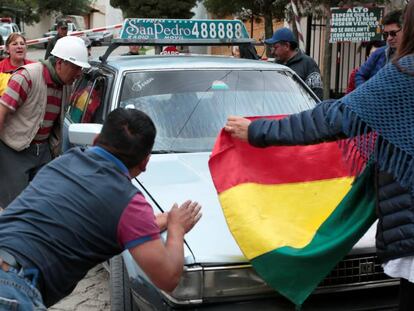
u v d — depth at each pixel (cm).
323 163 288
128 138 236
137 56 511
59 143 497
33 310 216
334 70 1138
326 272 264
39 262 221
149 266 226
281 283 265
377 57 554
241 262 272
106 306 425
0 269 216
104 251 229
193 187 343
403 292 241
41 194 234
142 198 232
